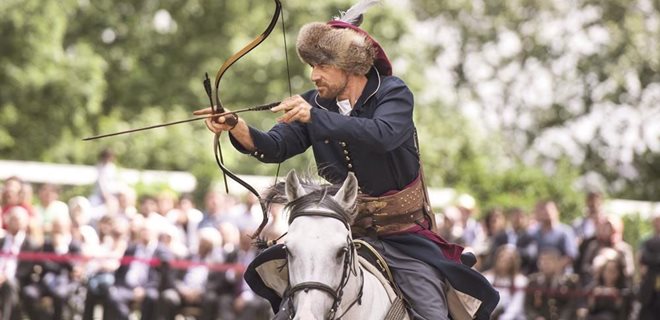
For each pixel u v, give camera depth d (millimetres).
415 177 13695
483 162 56719
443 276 13438
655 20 83625
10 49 62562
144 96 69062
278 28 64688
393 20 66812
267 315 30797
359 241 13242
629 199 83000
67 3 64750
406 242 13469
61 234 30766
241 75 65125
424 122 70312
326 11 64125
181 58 71250
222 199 34969
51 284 30422
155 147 64812
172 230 31641
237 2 70062
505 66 91375
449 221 33656
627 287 29656
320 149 13562
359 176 13391
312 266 11578
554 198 52656
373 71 13547
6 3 61875
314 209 11984
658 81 83750
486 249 32750
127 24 72188
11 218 30375
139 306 31062
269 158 13641
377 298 12828
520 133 91000
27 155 63656
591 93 86438
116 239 31594
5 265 30031
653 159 84500
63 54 63781
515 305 29547
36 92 62969
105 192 37094
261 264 12789
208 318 30469
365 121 12641
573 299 29656
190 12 71000
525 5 88688
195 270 31078
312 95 13984
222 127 12938
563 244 31094
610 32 83812
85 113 65562
